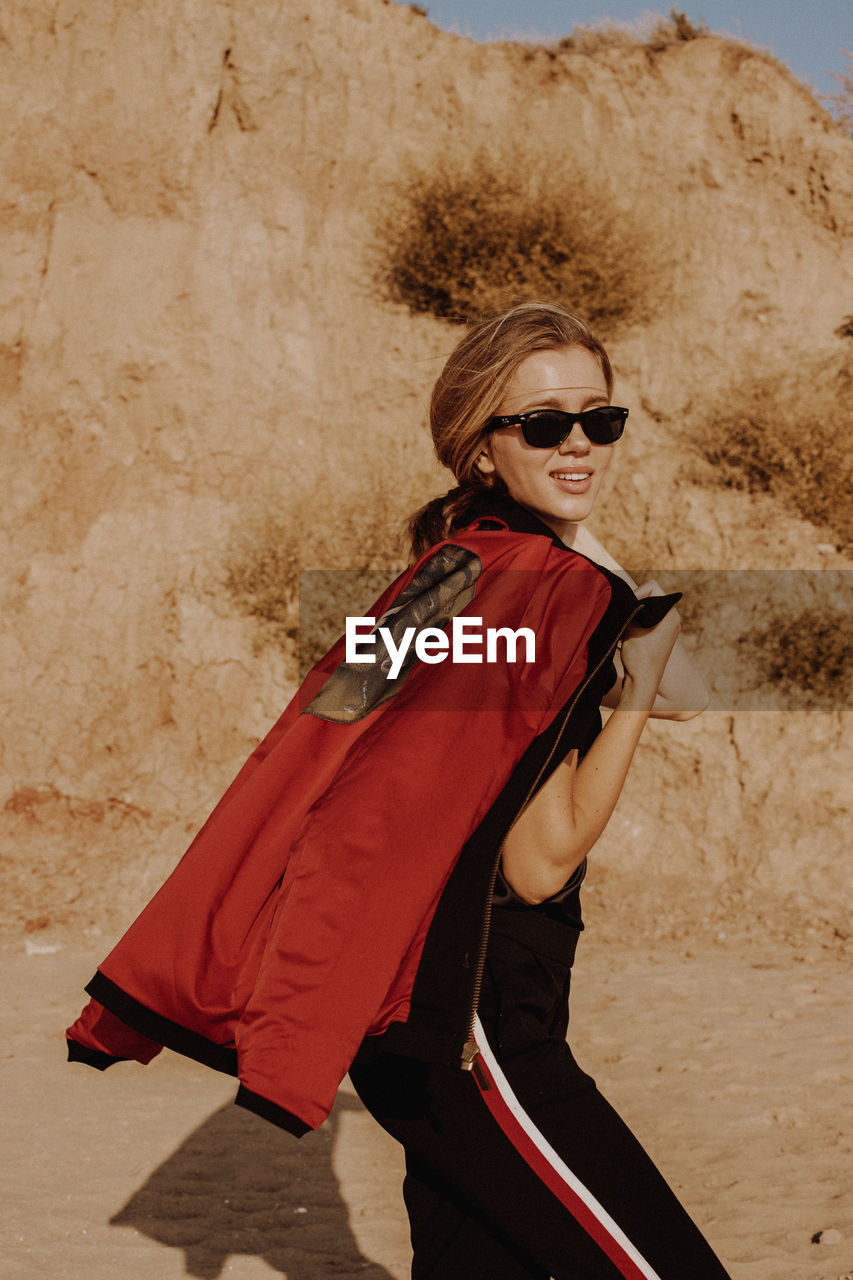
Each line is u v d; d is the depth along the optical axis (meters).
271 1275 3.00
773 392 10.30
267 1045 1.31
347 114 10.99
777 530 9.57
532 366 1.66
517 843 1.51
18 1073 4.64
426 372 10.41
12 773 8.46
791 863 8.23
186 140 10.36
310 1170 3.75
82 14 10.39
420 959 1.40
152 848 8.06
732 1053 4.99
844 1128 4.16
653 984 6.18
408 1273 3.03
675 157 11.71
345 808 1.39
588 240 10.66
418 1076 1.47
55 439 9.65
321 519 9.34
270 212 10.52
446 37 11.73
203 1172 3.71
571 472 1.68
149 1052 1.61
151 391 9.80
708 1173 3.77
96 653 8.91
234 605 9.15
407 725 1.43
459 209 10.59
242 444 9.80
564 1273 1.45
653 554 9.47
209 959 1.45
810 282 11.41
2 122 10.20
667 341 10.86
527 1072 1.48
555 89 11.72
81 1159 3.79
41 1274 2.95
